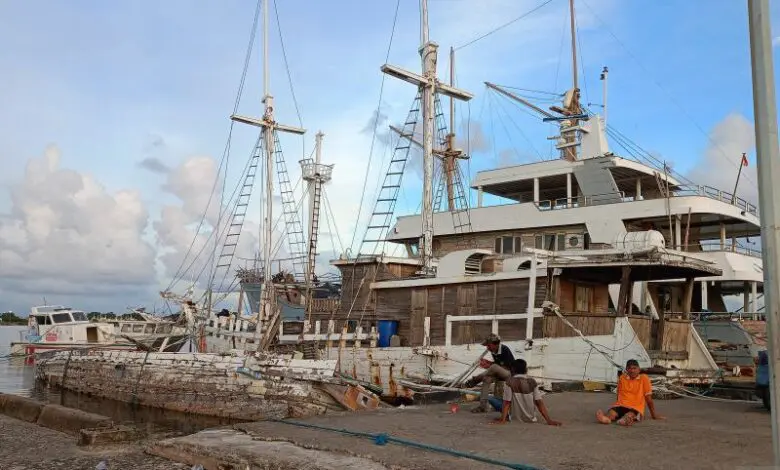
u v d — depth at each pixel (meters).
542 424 10.93
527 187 32.31
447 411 12.90
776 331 5.05
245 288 36.97
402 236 33.19
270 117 35.16
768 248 5.14
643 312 21.75
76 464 9.16
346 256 27.45
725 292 29.59
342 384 19.34
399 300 24.20
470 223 30.20
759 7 5.34
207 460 8.62
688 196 25.19
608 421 11.05
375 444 8.99
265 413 20.33
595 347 18.22
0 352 62.09
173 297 33.41
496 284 21.45
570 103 33.19
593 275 20.70
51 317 46.56
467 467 7.55
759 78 5.32
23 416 13.85
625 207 25.95
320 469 7.59
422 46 30.16
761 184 5.23
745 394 16.88
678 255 18.36
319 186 35.88
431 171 28.36
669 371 17.17
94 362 28.34
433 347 21.59
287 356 21.50
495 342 12.79
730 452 8.41
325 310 27.36
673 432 10.06
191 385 22.89
